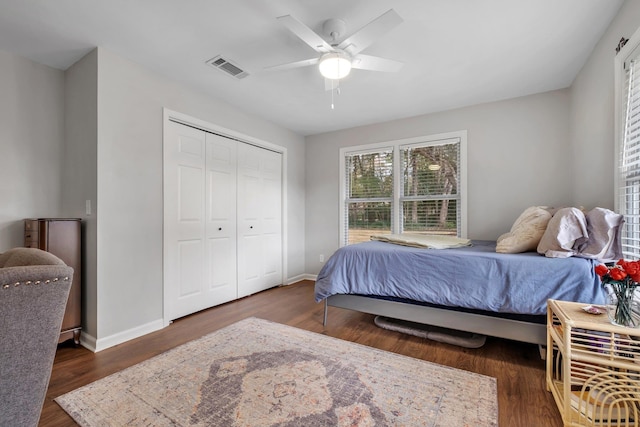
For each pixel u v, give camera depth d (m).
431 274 2.23
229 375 1.82
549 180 3.07
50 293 0.74
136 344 2.29
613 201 2.06
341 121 4.05
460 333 2.40
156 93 2.65
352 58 2.04
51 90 2.50
